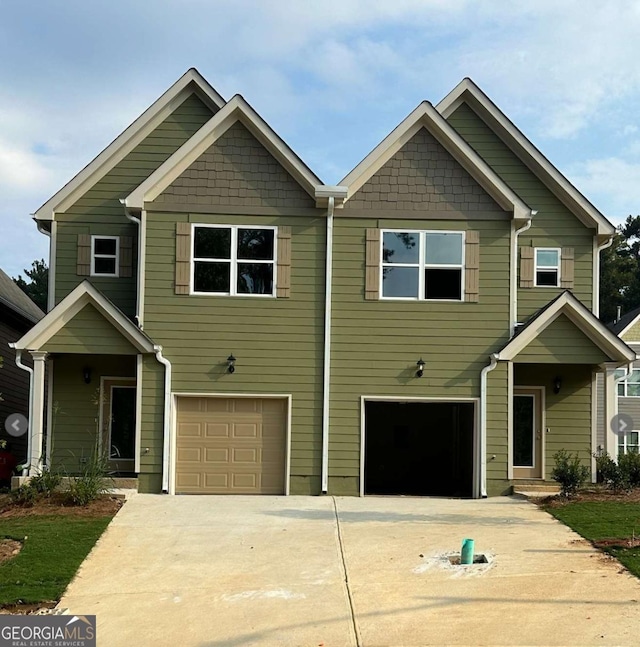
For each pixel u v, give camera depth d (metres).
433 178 16.17
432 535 11.68
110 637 7.73
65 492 13.86
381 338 15.84
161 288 15.66
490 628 7.77
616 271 54.62
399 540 11.37
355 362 15.77
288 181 15.98
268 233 15.89
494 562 10.12
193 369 15.56
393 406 21.91
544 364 17.16
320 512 13.55
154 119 17.16
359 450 15.62
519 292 17.53
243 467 15.66
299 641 7.54
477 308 15.95
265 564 10.17
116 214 17.00
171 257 15.71
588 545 10.91
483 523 12.54
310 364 15.73
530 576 9.48
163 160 17.09
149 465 15.25
